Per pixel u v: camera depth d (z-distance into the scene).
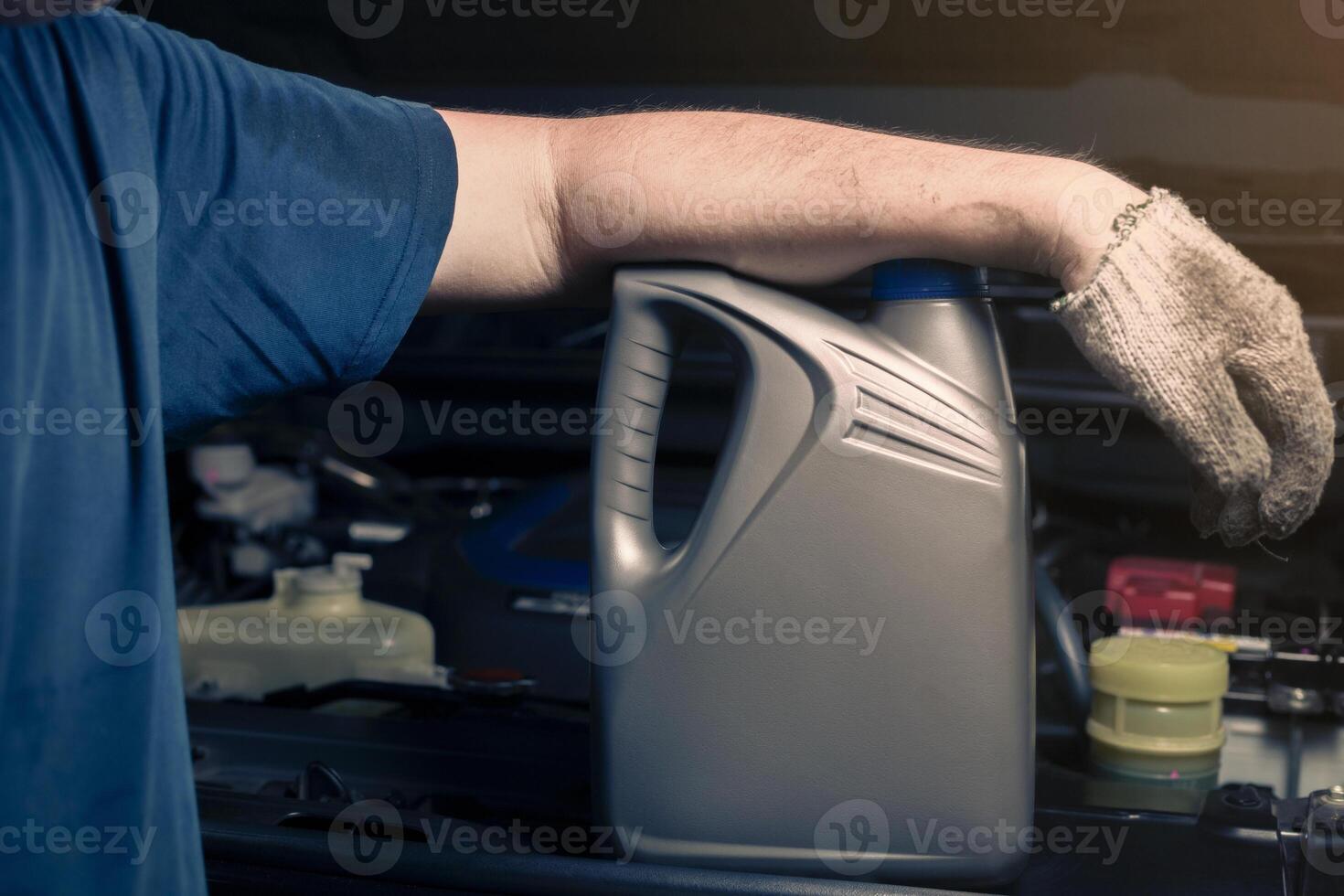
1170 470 1.45
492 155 0.68
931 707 0.65
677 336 0.70
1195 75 1.43
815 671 0.65
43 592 0.52
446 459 1.84
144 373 0.55
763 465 0.65
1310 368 0.58
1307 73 1.39
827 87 1.56
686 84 1.60
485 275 0.69
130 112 0.56
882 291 0.67
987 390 0.65
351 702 1.13
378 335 0.65
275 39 1.63
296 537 1.61
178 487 1.60
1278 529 0.62
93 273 0.53
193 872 0.58
